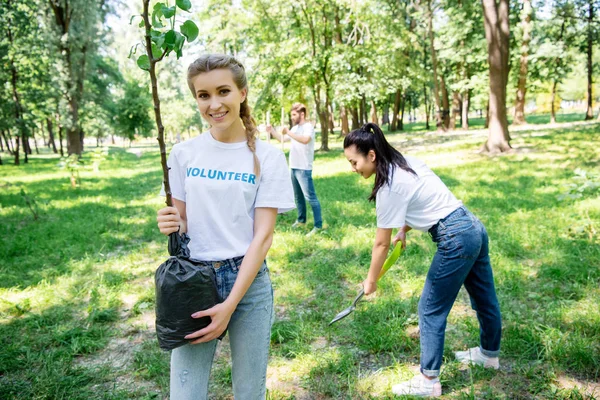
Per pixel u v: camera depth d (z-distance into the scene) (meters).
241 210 1.63
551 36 25.20
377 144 2.31
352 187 8.94
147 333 3.35
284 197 1.65
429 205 2.30
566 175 8.83
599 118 27.11
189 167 1.67
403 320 3.31
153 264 4.94
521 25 23.86
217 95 1.56
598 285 3.72
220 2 17.84
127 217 7.42
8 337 3.27
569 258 4.27
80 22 21.83
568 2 23.19
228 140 1.66
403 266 4.33
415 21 25.55
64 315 3.60
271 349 3.05
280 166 1.66
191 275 1.47
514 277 3.94
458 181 8.98
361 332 3.13
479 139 19.31
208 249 1.64
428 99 41.06
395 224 2.28
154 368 2.78
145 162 21.09
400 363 2.81
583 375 2.58
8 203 8.98
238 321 1.67
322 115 18.31
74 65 22.31
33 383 2.67
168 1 1.34
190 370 1.61
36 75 23.14
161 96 37.09
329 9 16.39
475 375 2.60
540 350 2.84
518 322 3.14
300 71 17.70
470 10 21.58
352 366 2.76
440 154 14.59
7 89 21.80
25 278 4.49
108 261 4.99
